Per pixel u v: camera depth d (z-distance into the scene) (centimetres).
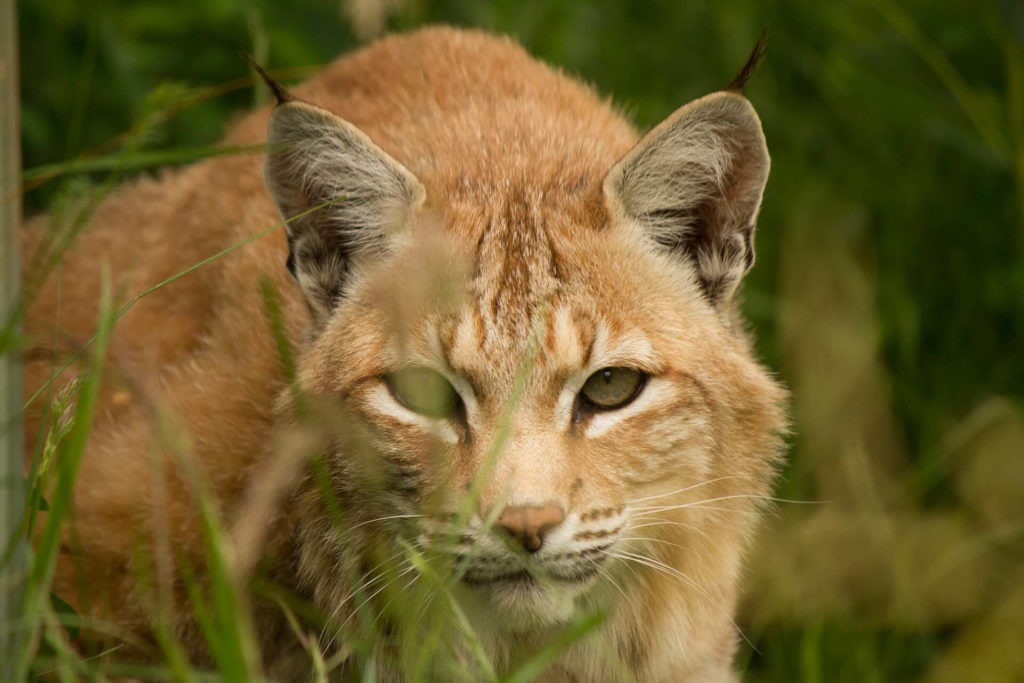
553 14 1132
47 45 1028
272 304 674
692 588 747
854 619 940
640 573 735
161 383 793
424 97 827
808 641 849
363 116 826
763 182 711
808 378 1031
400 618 673
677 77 1180
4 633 568
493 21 1115
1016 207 1096
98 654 722
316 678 673
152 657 743
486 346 661
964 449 1032
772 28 1162
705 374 705
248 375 766
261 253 794
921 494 1011
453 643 699
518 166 744
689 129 705
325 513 718
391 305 682
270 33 1062
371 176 701
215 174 876
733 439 727
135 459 760
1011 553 984
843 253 1083
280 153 702
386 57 877
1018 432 1016
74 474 552
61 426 638
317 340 718
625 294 689
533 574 653
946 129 1094
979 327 1091
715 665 802
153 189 946
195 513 735
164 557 632
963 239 1109
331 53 1090
